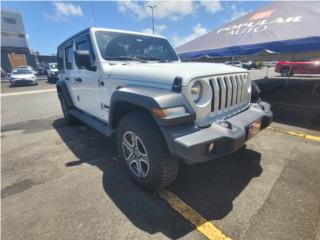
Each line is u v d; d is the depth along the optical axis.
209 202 2.18
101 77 2.97
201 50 7.75
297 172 2.63
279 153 3.16
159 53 3.67
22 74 18.05
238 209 2.05
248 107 2.71
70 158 3.38
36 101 9.79
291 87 10.27
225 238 1.74
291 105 6.40
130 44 3.37
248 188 2.37
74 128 5.07
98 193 2.41
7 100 10.51
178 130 1.86
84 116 4.04
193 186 2.46
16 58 32.72
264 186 2.38
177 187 2.45
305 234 1.73
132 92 2.15
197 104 1.99
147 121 2.16
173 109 1.83
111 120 2.66
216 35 8.58
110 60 3.04
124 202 2.23
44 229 1.92
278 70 16.16
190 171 2.75
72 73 4.18
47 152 3.67
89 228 1.91
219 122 2.08
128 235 1.81
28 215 2.11
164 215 2.03
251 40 6.43
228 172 2.70
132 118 2.26
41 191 2.52
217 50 7.02
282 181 2.46
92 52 3.10
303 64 14.93
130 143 2.44
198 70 2.08
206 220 1.94
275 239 1.70
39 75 30.14
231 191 2.34
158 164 2.09
